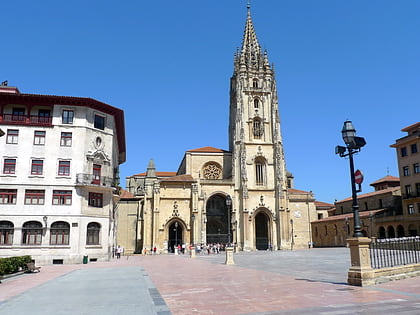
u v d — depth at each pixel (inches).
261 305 511.8
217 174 3695.9
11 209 1774.1
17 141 1855.3
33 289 781.3
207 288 721.0
